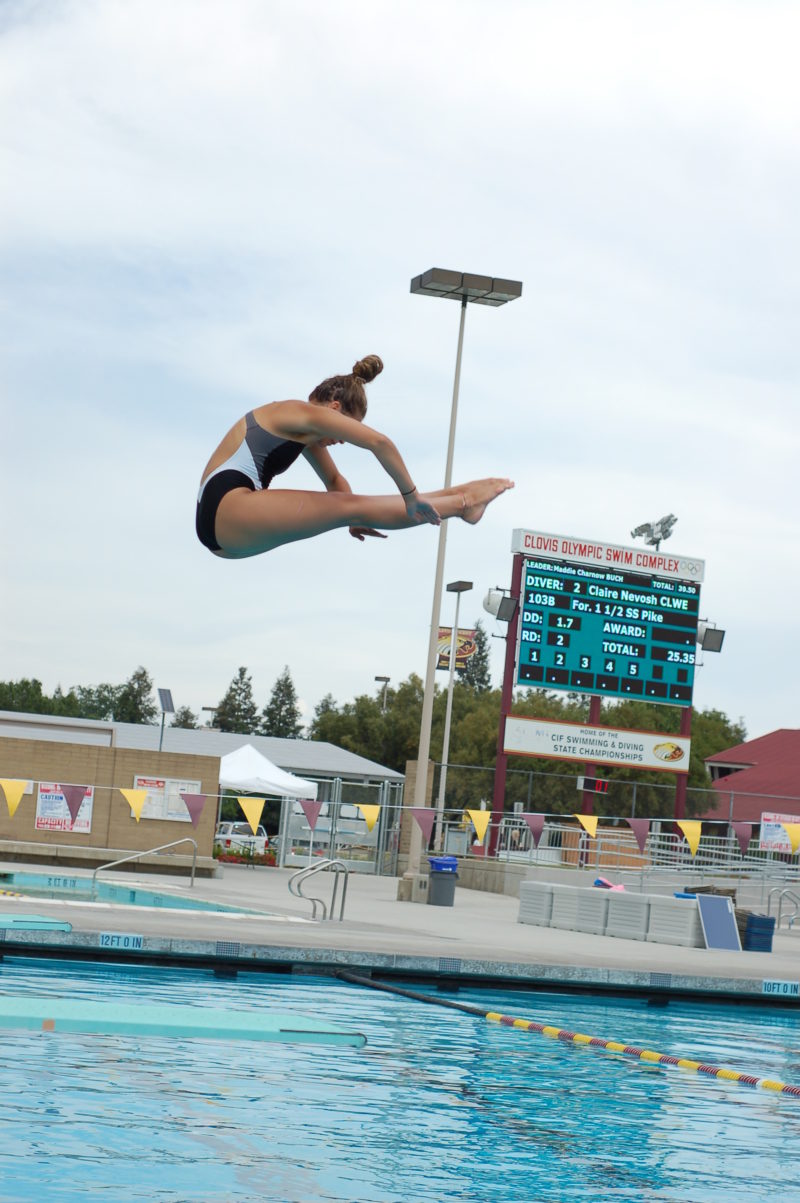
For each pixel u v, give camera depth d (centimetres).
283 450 481
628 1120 745
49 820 2950
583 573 3356
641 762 3412
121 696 12862
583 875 2989
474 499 495
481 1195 550
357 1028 1005
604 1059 966
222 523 467
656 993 1404
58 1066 727
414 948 1422
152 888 2238
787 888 2755
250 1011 1016
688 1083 892
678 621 3472
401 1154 609
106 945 1262
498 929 1914
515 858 3272
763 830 3094
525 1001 1298
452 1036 1010
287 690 12675
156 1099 670
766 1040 1151
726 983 1420
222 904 1897
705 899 1930
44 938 1247
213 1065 775
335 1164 578
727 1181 614
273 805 5269
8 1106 623
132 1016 910
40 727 3550
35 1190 493
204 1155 569
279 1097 707
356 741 8819
